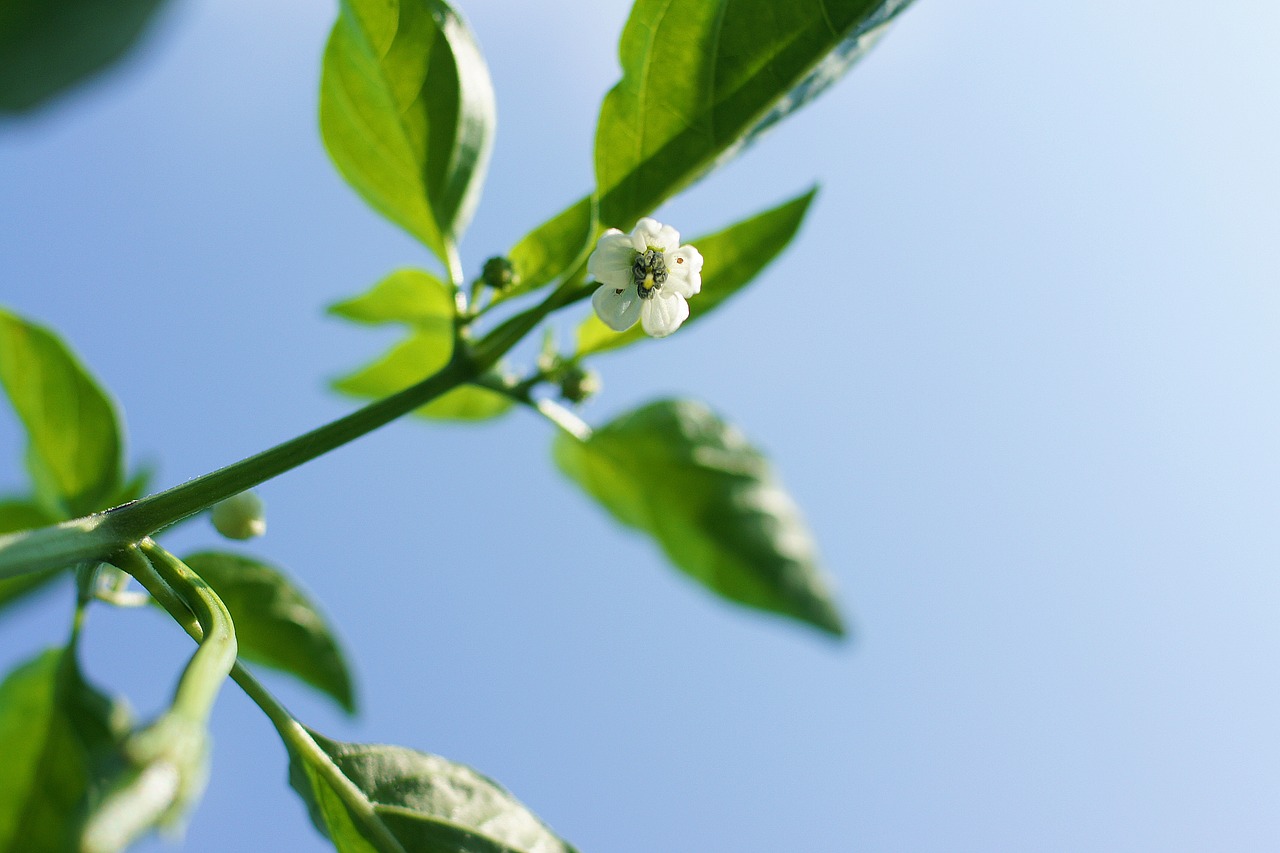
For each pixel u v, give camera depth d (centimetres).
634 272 34
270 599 34
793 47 33
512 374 36
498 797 32
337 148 34
